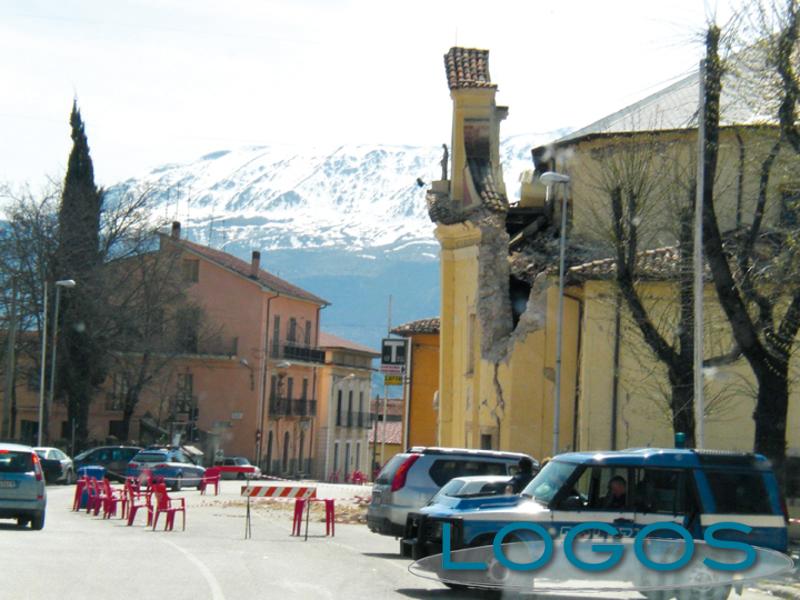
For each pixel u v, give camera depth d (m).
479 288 37.81
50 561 19.59
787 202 23.61
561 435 35.44
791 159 23.41
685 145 29.33
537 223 40.03
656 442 32.12
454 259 40.53
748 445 30.94
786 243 23.22
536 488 17.50
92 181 64.88
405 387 54.28
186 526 30.72
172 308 70.94
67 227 62.78
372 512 24.62
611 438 32.34
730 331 26.25
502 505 17.44
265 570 19.28
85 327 63.47
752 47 23.12
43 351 57.97
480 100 39.84
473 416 38.03
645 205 28.42
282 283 92.31
